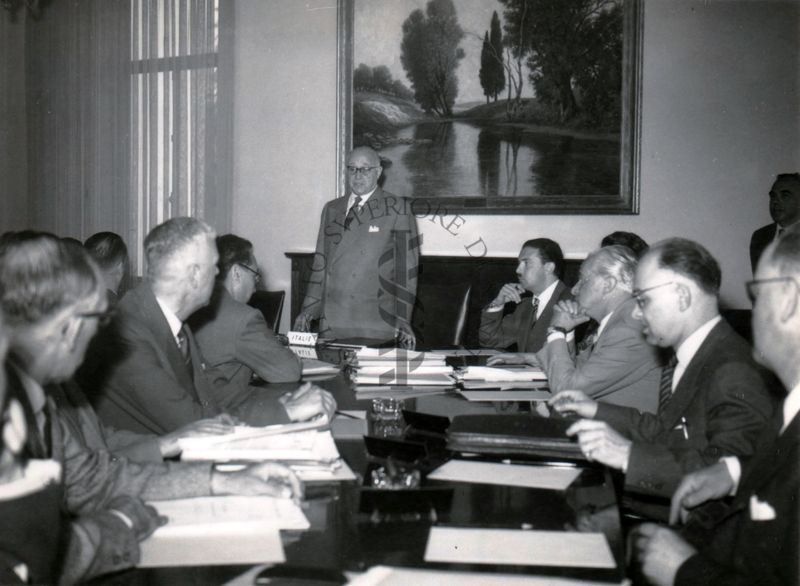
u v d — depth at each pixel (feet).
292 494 4.91
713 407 6.00
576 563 3.86
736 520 4.90
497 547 4.08
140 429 7.13
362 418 7.37
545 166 17.88
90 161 21.68
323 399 7.27
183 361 7.40
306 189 19.67
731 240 17.47
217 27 20.08
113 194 21.48
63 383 5.79
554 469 5.65
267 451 5.55
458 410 7.75
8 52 22.40
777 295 4.42
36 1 21.67
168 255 7.27
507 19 17.93
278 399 7.40
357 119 18.94
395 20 18.57
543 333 12.22
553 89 17.75
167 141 20.72
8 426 3.61
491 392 8.73
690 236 17.52
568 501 4.89
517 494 5.03
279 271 19.95
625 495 6.63
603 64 17.47
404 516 4.59
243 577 3.70
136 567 3.86
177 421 6.92
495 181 18.17
